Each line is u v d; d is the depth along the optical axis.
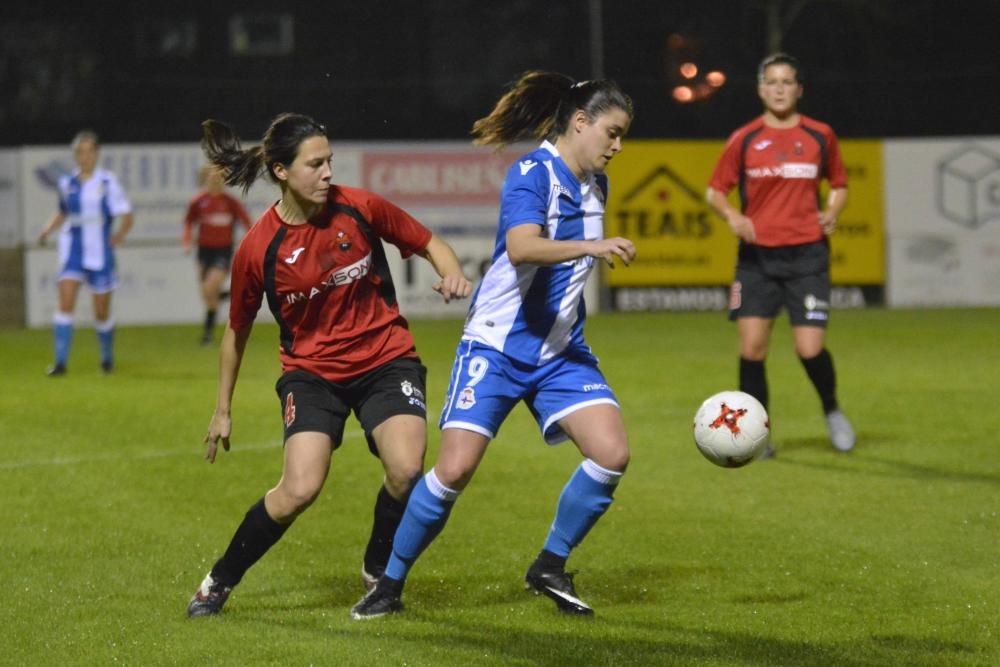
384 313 16.97
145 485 25.62
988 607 16.89
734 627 16.12
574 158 16.31
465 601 17.50
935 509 22.80
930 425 31.62
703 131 84.44
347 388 16.86
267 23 88.19
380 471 26.92
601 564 19.41
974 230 69.75
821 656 14.91
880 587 17.95
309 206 16.28
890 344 50.94
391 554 16.77
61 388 40.69
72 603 17.53
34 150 66.69
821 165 27.69
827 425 28.41
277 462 27.95
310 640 15.70
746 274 28.03
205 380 42.78
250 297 16.62
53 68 86.38
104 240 44.69
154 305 67.19
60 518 22.83
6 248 66.75
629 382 40.44
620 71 89.31
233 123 85.94
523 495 24.47
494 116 16.78
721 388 38.78
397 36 89.06
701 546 20.44
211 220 55.19
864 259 69.38
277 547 20.64
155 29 86.94
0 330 65.25
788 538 20.89
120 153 66.38
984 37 91.75
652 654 15.01
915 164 69.31
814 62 91.88
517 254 15.55
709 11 88.44
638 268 69.00
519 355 16.41
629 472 26.47
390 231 16.83
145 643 15.63
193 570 19.30
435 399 37.81
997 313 64.62
